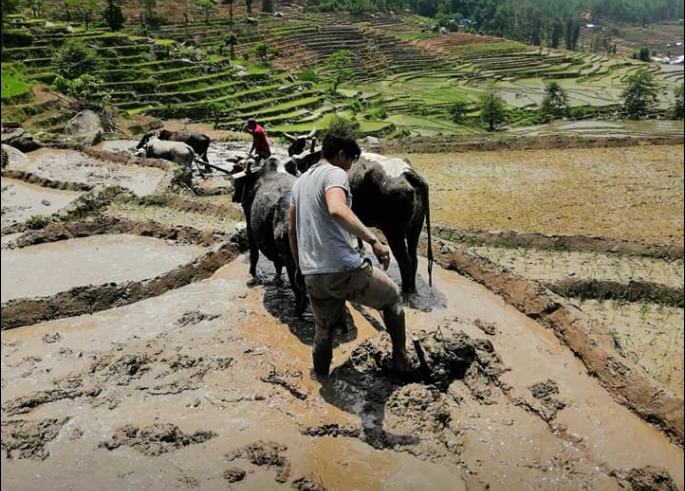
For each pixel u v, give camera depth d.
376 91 69.44
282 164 7.73
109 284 8.11
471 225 13.29
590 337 6.80
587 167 18.61
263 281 8.33
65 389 6.00
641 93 58.28
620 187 16.36
